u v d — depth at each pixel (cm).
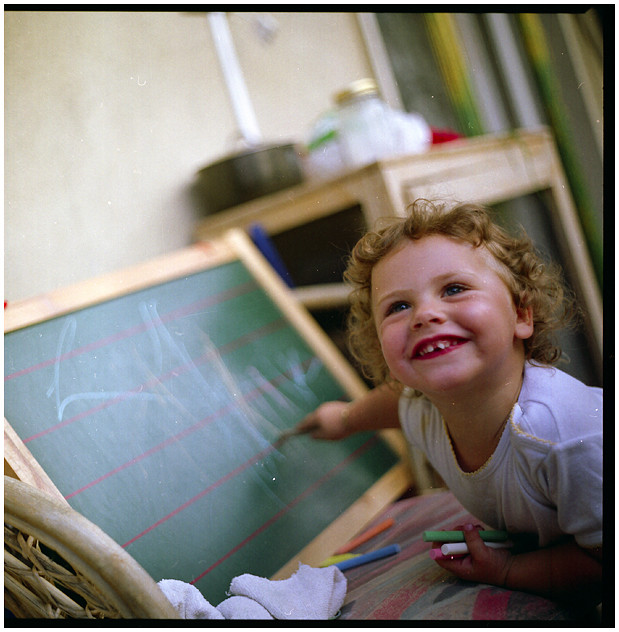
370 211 122
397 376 76
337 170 142
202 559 85
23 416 85
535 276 82
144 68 139
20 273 115
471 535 73
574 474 70
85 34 132
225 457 97
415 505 102
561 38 181
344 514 98
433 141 147
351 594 76
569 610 68
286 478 99
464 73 185
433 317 73
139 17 140
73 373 93
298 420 108
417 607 69
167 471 90
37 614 69
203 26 150
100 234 126
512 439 73
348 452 108
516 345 79
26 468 78
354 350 109
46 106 124
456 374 73
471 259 77
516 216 145
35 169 121
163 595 58
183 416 98
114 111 133
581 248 158
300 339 120
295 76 162
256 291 122
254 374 110
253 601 72
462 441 79
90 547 56
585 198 173
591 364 138
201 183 140
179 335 108
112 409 92
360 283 87
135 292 109
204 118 146
